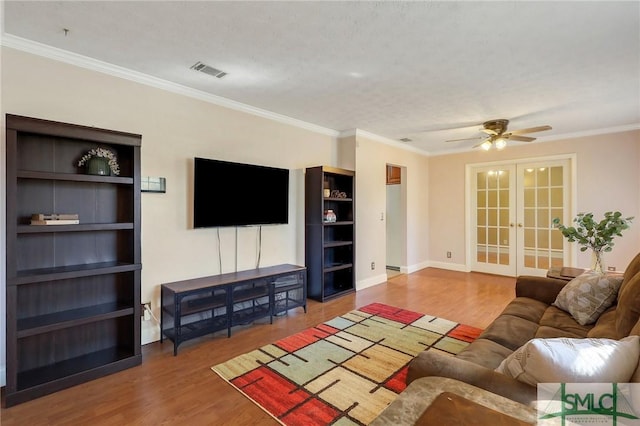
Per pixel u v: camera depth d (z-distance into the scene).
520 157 5.48
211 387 2.23
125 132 2.57
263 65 2.69
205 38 2.28
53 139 2.41
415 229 6.25
